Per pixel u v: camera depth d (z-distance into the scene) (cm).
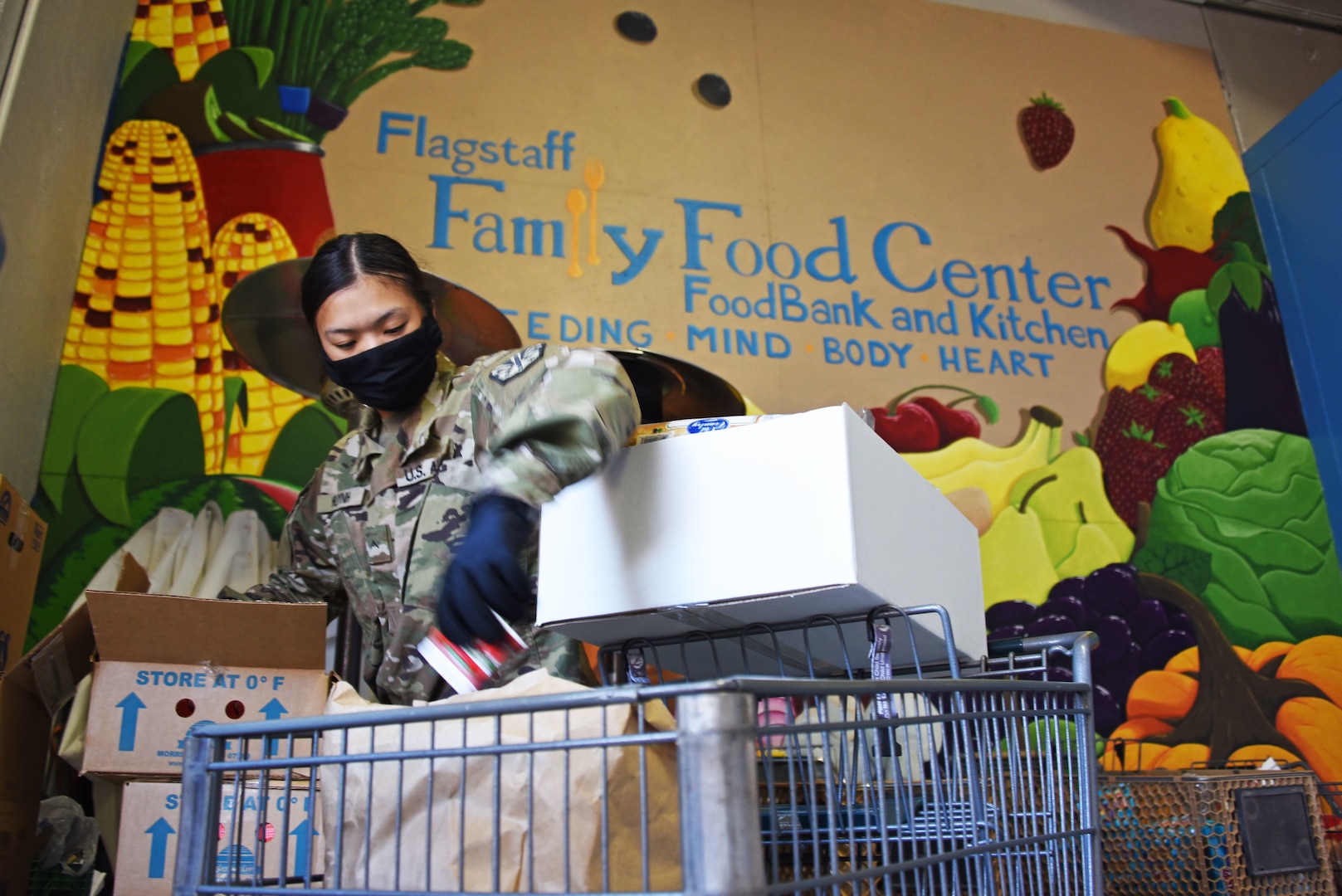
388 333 144
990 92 358
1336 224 335
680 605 99
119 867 123
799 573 94
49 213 234
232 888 79
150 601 124
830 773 71
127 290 261
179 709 127
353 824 87
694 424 108
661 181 317
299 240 280
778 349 306
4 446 217
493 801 72
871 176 335
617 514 105
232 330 245
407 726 87
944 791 107
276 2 303
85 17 252
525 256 297
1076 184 351
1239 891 167
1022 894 96
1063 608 295
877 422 305
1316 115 345
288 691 130
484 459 135
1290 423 331
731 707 62
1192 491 316
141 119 279
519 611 88
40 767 152
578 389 92
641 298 301
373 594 146
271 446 256
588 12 333
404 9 315
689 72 333
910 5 365
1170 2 392
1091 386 324
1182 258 347
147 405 253
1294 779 180
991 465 307
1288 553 314
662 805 82
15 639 165
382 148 297
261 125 288
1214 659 297
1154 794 175
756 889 59
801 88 342
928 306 322
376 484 149
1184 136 367
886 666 102
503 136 309
